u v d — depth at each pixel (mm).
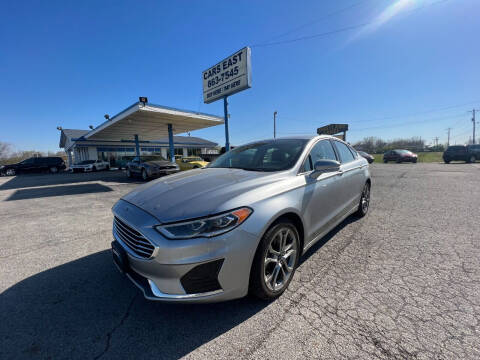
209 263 1591
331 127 20172
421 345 1487
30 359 1505
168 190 2086
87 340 1654
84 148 24625
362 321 1721
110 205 6051
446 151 19469
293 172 2357
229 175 2387
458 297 1947
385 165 18266
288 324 1726
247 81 7973
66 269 2686
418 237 3238
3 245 3410
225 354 1493
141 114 11992
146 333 1700
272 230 1895
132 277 1823
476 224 3711
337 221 3053
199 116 13266
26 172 21688
